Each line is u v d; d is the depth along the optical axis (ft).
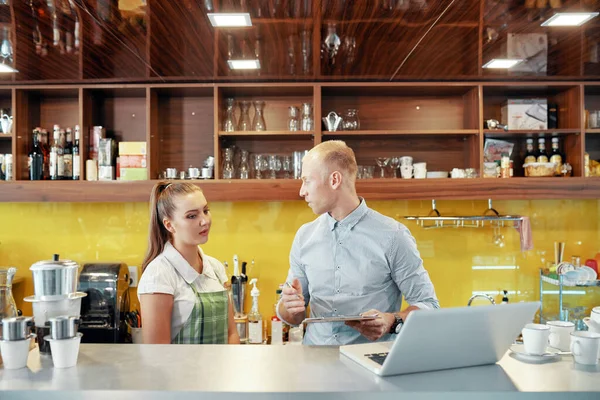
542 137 10.52
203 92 10.34
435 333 3.44
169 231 6.15
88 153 10.12
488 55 8.30
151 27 6.96
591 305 10.46
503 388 3.38
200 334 5.91
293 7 6.23
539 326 4.25
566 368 3.84
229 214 10.69
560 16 6.59
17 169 9.78
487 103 10.80
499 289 10.67
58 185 9.64
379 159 10.04
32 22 6.79
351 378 3.57
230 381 3.47
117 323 8.54
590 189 9.70
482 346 3.74
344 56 8.35
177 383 3.43
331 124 10.05
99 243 10.68
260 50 8.02
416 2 6.13
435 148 10.68
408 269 5.99
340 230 6.15
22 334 3.76
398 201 10.73
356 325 4.80
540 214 10.75
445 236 10.72
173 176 9.89
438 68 9.07
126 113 10.69
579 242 10.73
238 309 10.09
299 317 5.54
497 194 9.70
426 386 3.41
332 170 5.98
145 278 5.76
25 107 10.11
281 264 10.66
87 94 10.11
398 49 7.98
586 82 9.90
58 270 4.09
